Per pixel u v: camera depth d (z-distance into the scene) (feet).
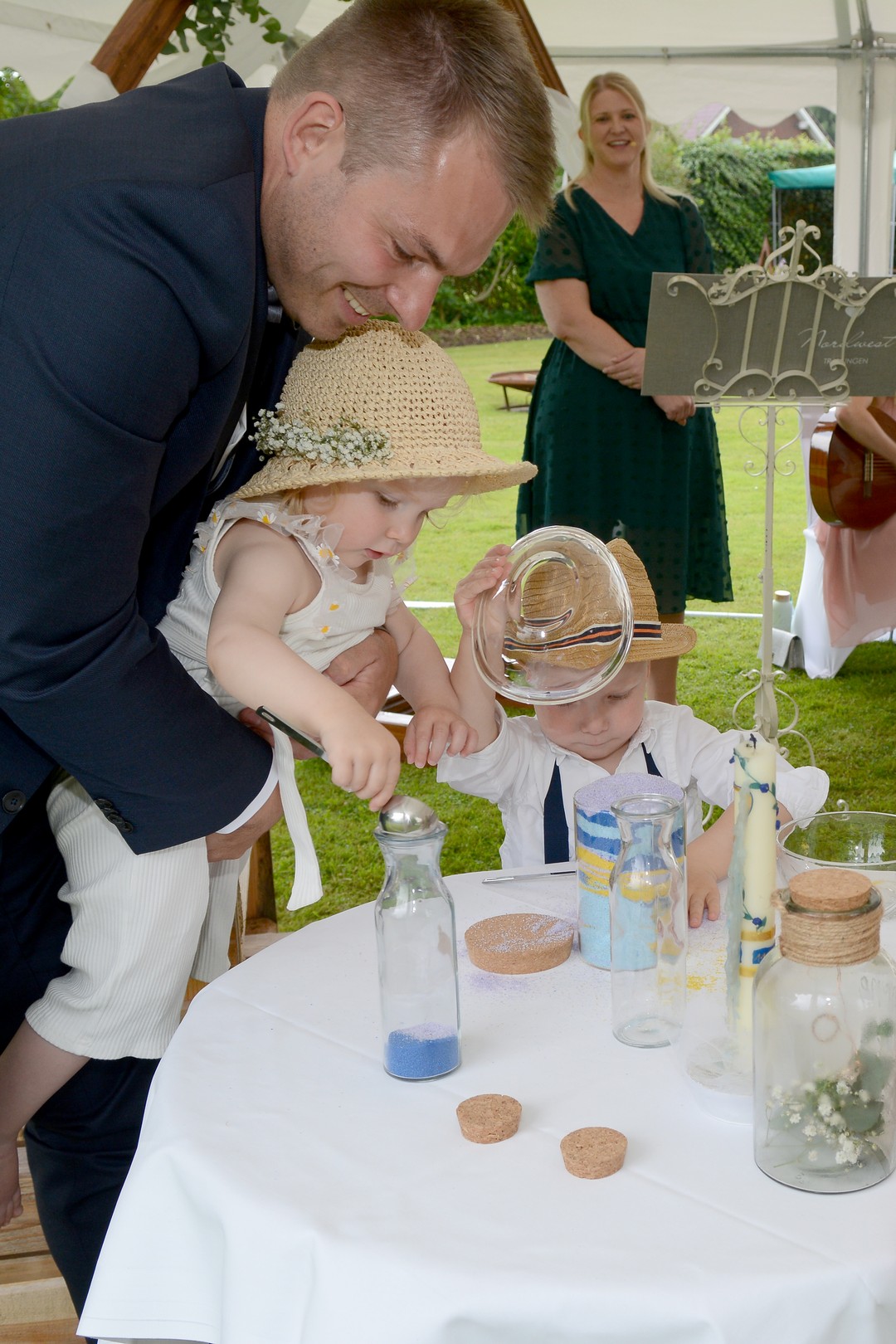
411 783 15.42
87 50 12.96
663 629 6.46
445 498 5.79
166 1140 3.57
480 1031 4.13
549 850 6.41
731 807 5.44
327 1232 3.06
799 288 4.27
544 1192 3.19
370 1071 3.91
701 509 12.92
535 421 12.85
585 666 5.19
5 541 3.89
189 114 4.27
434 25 4.18
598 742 6.33
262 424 5.51
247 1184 3.29
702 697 17.49
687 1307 2.77
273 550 5.56
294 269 4.63
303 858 5.01
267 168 4.49
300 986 4.54
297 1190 3.26
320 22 14.23
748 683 18.04
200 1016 4.33
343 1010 4.33
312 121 4.28
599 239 11.94
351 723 4.65
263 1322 3.13
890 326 4.27
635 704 6.29
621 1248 2.94
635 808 4.03
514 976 4.57
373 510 5.69
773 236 38.06
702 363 4.38
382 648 6.24
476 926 4.83
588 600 5.16
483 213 4.38
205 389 4.43
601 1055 3.92
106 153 3.99
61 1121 5.66
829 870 3.23
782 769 6.09
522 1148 3.41
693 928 4.84
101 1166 5.70
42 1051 5.44
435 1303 2.85
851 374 4.30
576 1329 2.80
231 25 10.67
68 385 3.79
